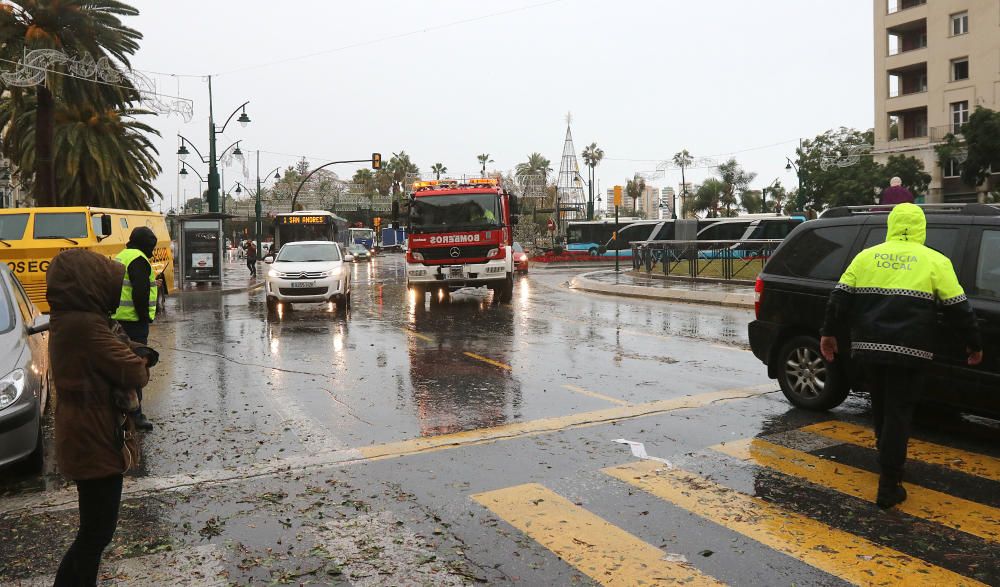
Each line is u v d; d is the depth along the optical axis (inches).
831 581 140.2
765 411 272.5
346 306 649.0
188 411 281.0
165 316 632.4
